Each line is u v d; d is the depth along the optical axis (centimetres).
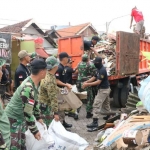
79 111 800
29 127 318
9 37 899
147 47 991
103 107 655
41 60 330
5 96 763
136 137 305
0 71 273
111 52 847
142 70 933
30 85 316
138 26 1126
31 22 2431
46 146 337
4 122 260
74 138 362
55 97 434
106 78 617
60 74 547
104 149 338
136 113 414
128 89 833
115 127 405
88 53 866
